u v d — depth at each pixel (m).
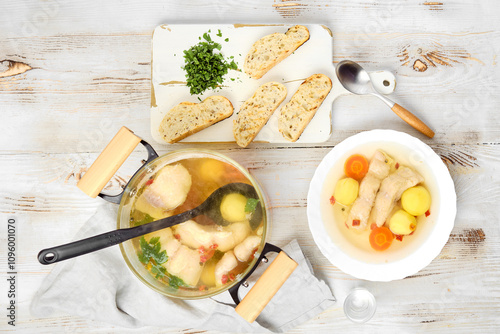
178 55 1.03
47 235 1.06
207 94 1.03
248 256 0.91
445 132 1.04
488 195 1.04
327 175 1.00
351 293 1.03
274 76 1.03
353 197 0.98
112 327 1.06
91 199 1.06
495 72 1.04
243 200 0.91
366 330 1.04
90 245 0.88
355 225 0.99
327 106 1.02
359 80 1.02
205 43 1.02
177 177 0.91
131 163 1.05
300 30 1.02
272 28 1.03
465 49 1.04
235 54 1.03
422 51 1.04
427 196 0.97
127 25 1.06
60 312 1.06
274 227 1.04
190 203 0.91
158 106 1.04
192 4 1.06
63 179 1.06
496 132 1.04
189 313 1.03
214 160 0.93
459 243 1.04
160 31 1.03
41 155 1.07
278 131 1.03
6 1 1.07
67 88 1.07
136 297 1.04
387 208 0.97
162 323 1.04
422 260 0.98
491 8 1.04
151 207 0.91
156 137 1.03
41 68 1.07
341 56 1.05
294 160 1.04
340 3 1.05
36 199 1.06
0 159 1.07
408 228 0.97
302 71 1.03
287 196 1.04
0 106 1.07
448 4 1.05
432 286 1.04
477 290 1.03
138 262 0.90
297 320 1.04
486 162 1.04
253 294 0.91
